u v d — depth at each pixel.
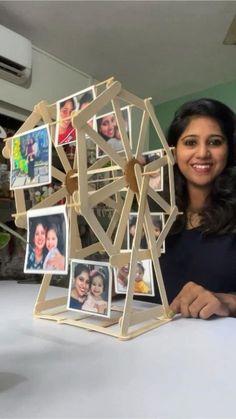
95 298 0.56
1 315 0.64
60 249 0.50
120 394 0.33
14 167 0.59
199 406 0.31
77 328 0.55
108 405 0.31
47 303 0.65
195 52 1.70
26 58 1.50
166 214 0.65
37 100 1.64
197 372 0.38
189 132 0.93
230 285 0.89
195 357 0.42
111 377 0.37
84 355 0.43
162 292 0.60
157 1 1.33
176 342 0.48
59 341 0.49
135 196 0.59
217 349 0.45
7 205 1.39
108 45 1.64
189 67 1.85
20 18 1.42
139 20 1.45
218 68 1.87
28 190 0.94
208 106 0.92
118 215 0.66
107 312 0.54
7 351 0.45
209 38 1.58
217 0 1.33
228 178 0.95
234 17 1.39
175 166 1.00
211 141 0.93
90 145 0.62
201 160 0.92
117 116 0.55
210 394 0.33
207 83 2.05
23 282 1.10
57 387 0.34
